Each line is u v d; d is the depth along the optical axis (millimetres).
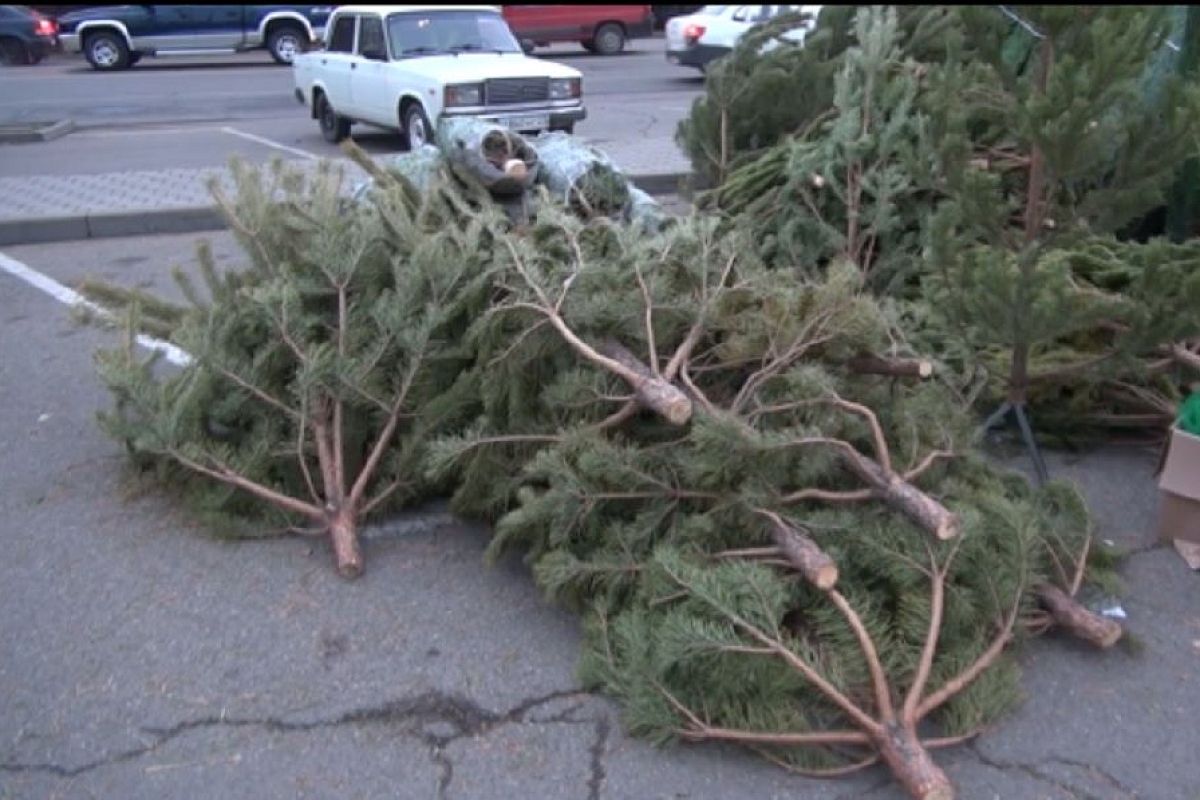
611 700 3225
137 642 3484
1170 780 2920
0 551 4012
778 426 3543
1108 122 4090
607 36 26156
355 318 4246
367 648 3463
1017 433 4855
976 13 4203
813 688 2986
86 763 2980
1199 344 4961
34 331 6516
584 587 3465
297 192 4730
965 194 4254
